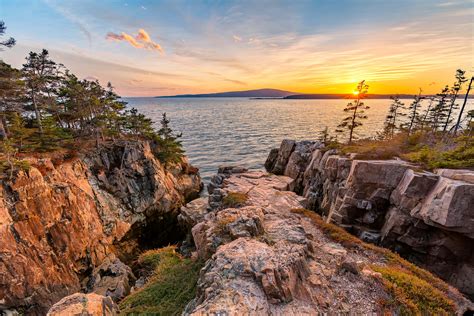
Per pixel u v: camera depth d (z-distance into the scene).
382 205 24.08
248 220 16.47
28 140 31.62
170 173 47.28
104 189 33.22
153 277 19.30
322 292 10.79
